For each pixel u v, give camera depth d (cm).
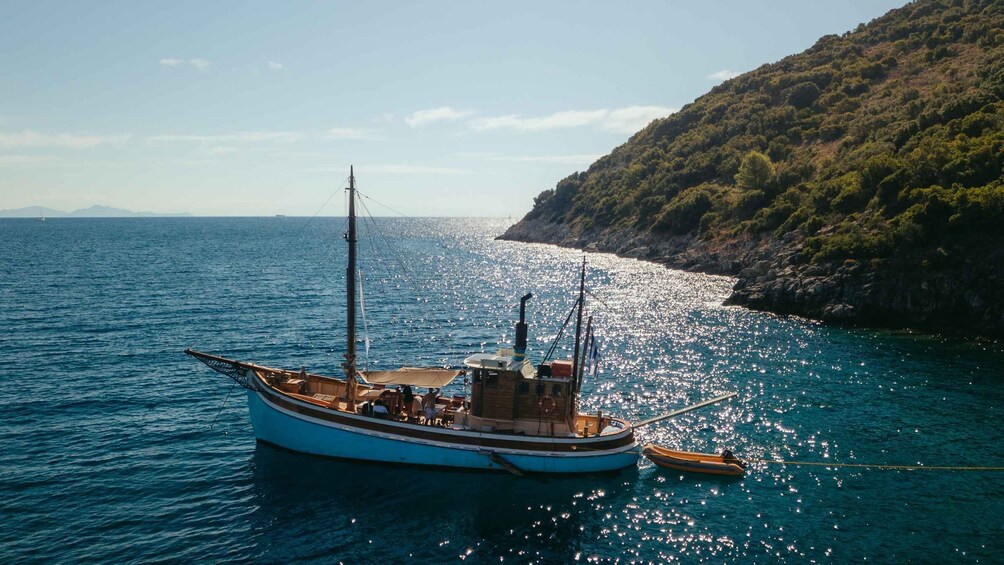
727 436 3594
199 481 2920
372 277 11700
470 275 12331
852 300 7069
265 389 3266
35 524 2517
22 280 9844
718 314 7694
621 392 4422
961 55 14300
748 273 8656
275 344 5800
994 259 6450
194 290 9219
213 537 2455
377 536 2495
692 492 2912
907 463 3209
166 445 3325
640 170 18238
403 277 11850
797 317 7431
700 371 4994
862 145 11675
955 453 3325
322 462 3145
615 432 3159
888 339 6209
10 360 4909
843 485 2972
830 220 9238
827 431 3653
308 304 8200
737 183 13925
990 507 2734
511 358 3138
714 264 11781
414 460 3067
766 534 2539
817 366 5134
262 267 12975
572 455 3028
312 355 5438
